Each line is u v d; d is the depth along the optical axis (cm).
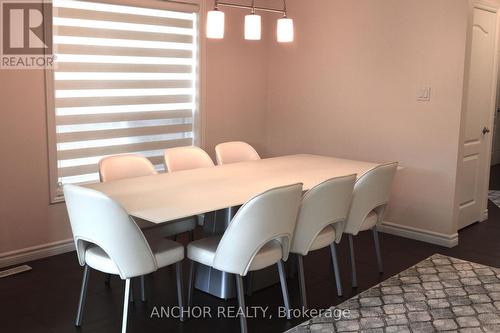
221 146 455
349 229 363
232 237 282
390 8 489
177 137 527
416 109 483
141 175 389
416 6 473
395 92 495
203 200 302
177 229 375
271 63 593
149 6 472
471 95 501
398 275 401
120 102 472
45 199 425
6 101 392
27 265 409
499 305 349
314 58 553
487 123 537
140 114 490
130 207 284
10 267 404
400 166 498
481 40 502
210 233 368
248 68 576
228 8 545
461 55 451
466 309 342
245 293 362
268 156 611
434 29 464
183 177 369
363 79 516
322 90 551
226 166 415
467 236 503
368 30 507
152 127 502
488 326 320
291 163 434
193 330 312
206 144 546
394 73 494
